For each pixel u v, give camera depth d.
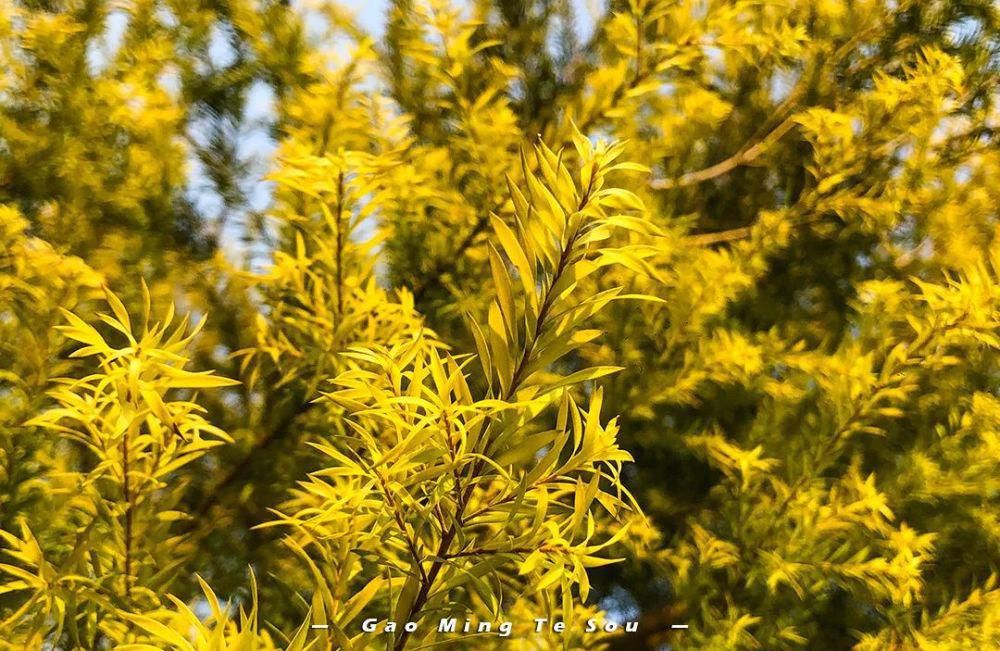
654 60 1.00
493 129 1.00
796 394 1.13
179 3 1.29
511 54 1.45
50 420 0.70
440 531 0.66
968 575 1.15
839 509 0.97
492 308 0.65
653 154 1.20
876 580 0.96
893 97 1.09
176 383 0.69
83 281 0.81
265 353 1.03
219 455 1.00
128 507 0.72
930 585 1.11
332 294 0.83
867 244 1.36
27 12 1.03
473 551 0.66
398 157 0.94
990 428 1.03
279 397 1.01
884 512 0.93
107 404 0.73
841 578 1.00
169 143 1.13
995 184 1.26
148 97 1.05
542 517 0.65
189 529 0.94
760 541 1.02
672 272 1.12
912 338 1.12
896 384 1.02
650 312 1.12
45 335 0.80
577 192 0.65
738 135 1.46
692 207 1.46
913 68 1.37
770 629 1.03
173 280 1.09
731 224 1.50
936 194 1.23
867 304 1.18
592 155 0.66
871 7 1.29
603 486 1.19
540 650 0.80
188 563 0.87
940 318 0.94
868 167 1.28
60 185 1.01
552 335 0.65
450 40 1.01
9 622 0.71
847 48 1.32
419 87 1.29
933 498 1.06
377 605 0.78
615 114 1.00
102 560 0.75
